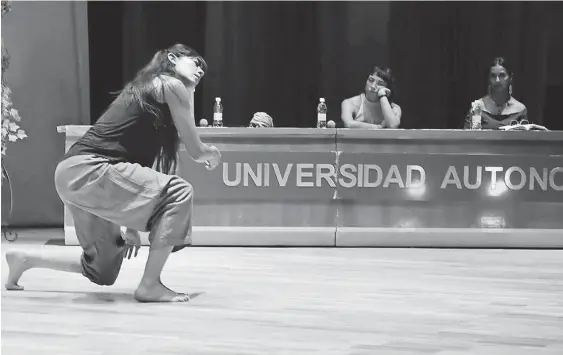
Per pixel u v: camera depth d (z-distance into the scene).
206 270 5.07
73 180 3.84
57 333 3.27
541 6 9.31
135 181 3.84
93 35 8.93
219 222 6.27
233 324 3.47
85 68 8.39
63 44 8.23
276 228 6.28
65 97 8.27
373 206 6.32
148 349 3.02
